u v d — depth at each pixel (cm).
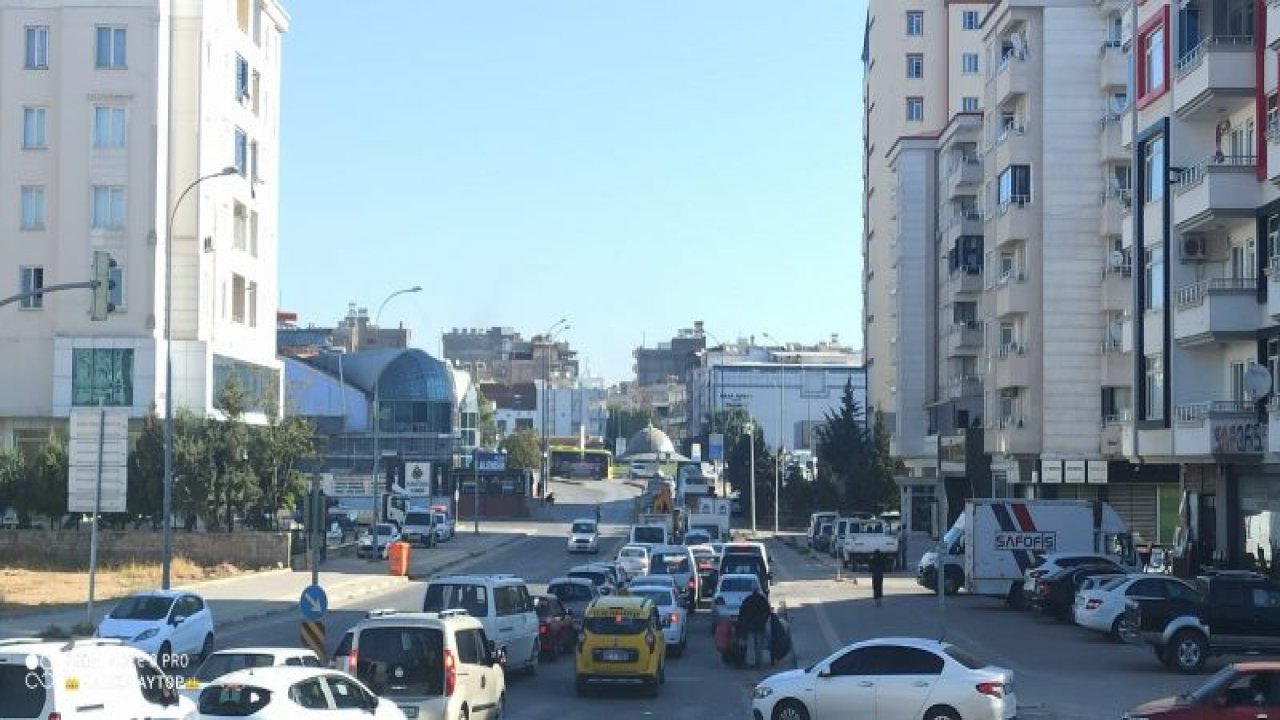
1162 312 4322
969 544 4872
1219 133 4272
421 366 13488
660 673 2841
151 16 6688
